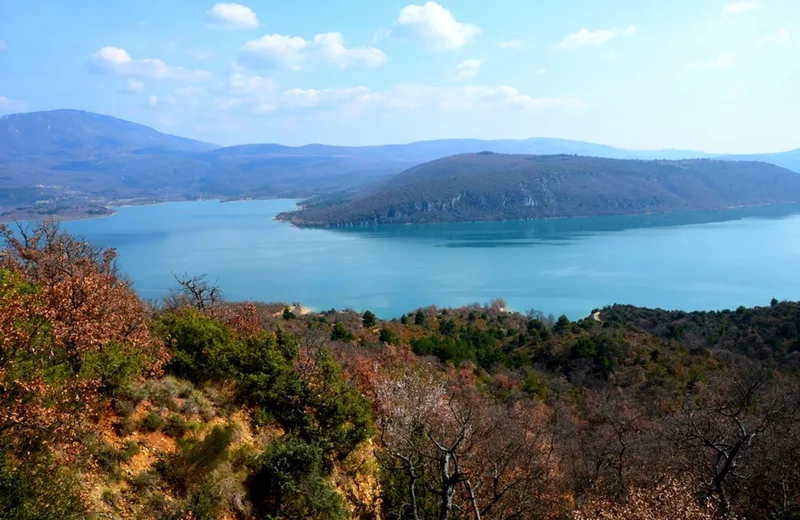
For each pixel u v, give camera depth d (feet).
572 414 116.37
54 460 30.27
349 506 47.70
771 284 431.84
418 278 498.28
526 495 53.72
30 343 32.07
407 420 55.01
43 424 29.78
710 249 625.41
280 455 44.39
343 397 55.47
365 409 57.31
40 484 27.50
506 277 495.82
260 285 469.57
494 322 267.18
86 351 37.24
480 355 181.47
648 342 184.14
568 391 146.20
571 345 181.37
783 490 53.21
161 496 35.73
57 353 35.24
